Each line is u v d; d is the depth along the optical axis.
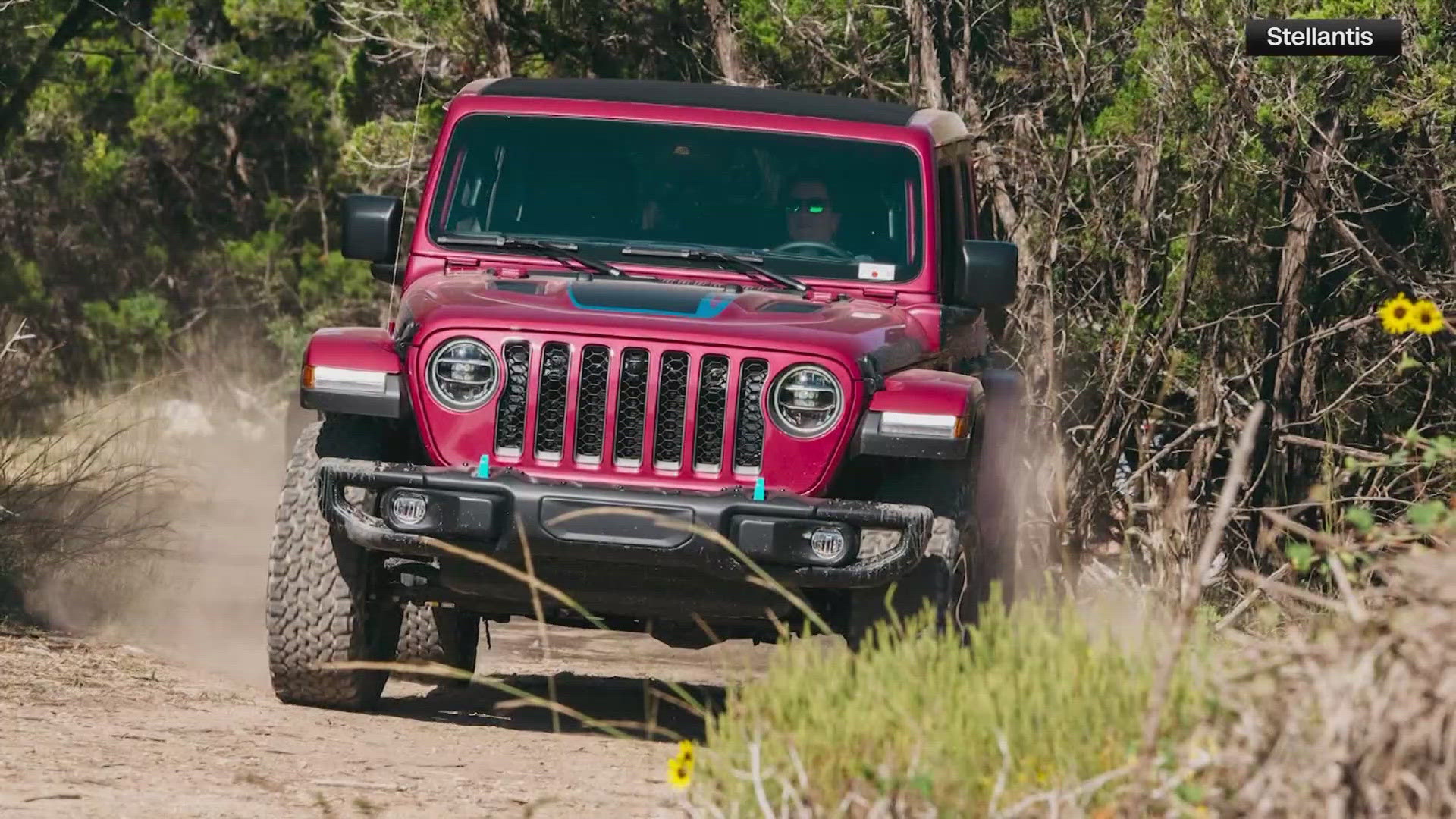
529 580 15.55
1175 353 34.34
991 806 10.59
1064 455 33.16
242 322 73.81
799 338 16.95
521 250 19.42
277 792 13.70
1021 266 36.38
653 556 16.36
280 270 73.44
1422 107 33.38
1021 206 38.38
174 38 73.56
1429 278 34.19
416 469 16.70
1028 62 42.53
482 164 20.00
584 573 16.89
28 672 19.08
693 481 16.81
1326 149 35.12
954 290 20.09
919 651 13.48
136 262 74.06
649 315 17.19
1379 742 9.67
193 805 12.91
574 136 20.03
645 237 19.52
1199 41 32.84
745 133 19.92
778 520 16.34
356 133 50.41
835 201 19.59
